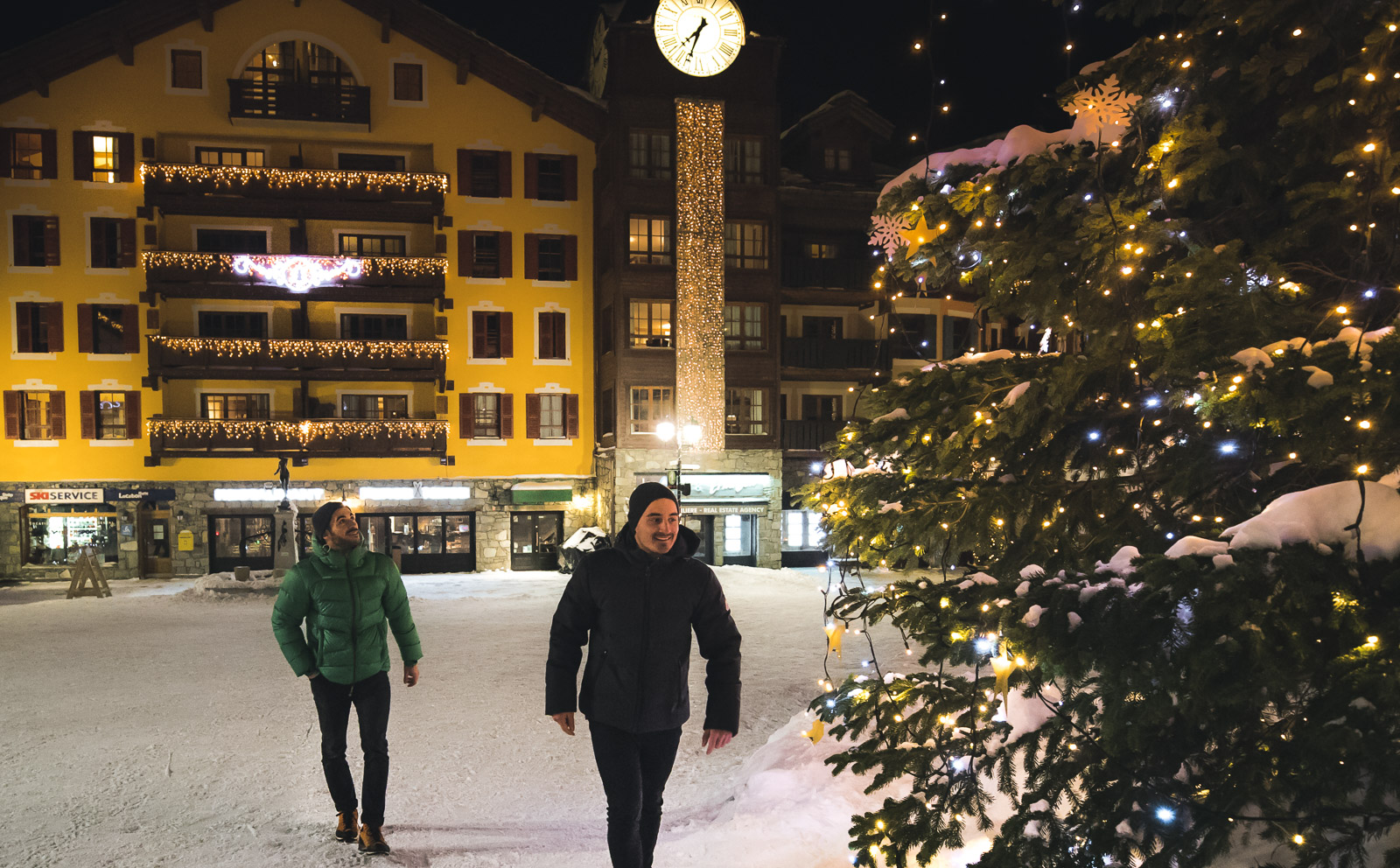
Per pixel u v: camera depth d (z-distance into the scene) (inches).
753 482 1136.8
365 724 189.6
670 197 1133.1
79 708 350.6
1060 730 122.5
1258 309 117.5
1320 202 131.2
